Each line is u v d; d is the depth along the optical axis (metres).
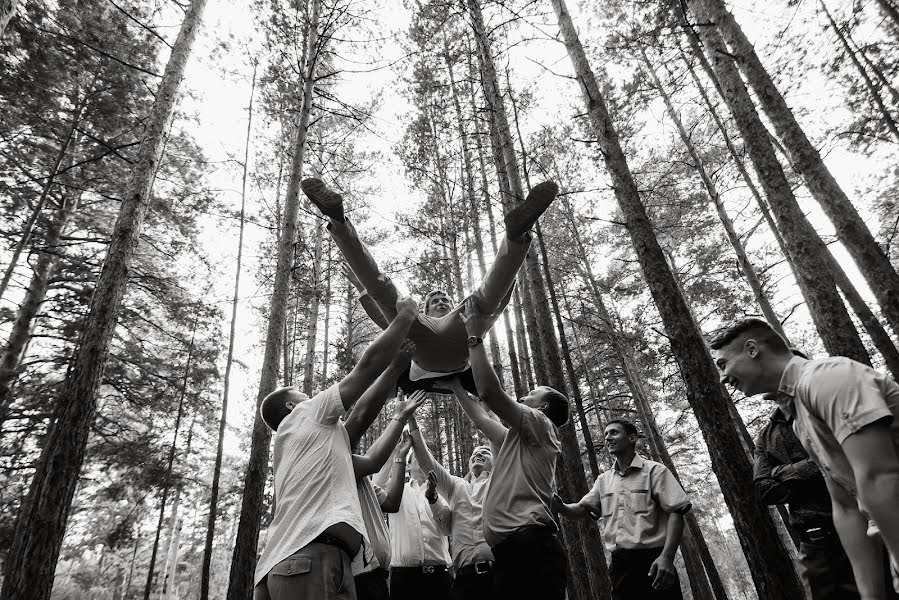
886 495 1.71
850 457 1.83
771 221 12.28
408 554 5.19
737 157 12.78
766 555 4.18
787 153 7.87
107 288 6.30
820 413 2.00
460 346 3.98
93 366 5.91
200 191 13.85
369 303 4.63
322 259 16.27
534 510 3.19
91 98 12.02
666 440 18.97
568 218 17.38
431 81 14.21
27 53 11.08
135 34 12.24
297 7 11.46
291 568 2.33
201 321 14.95
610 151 6.12
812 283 6.40
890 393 1.90
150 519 21.30
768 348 2.32
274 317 9.30
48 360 12.31
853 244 7.23
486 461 5.45
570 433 6.16
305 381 12.98
